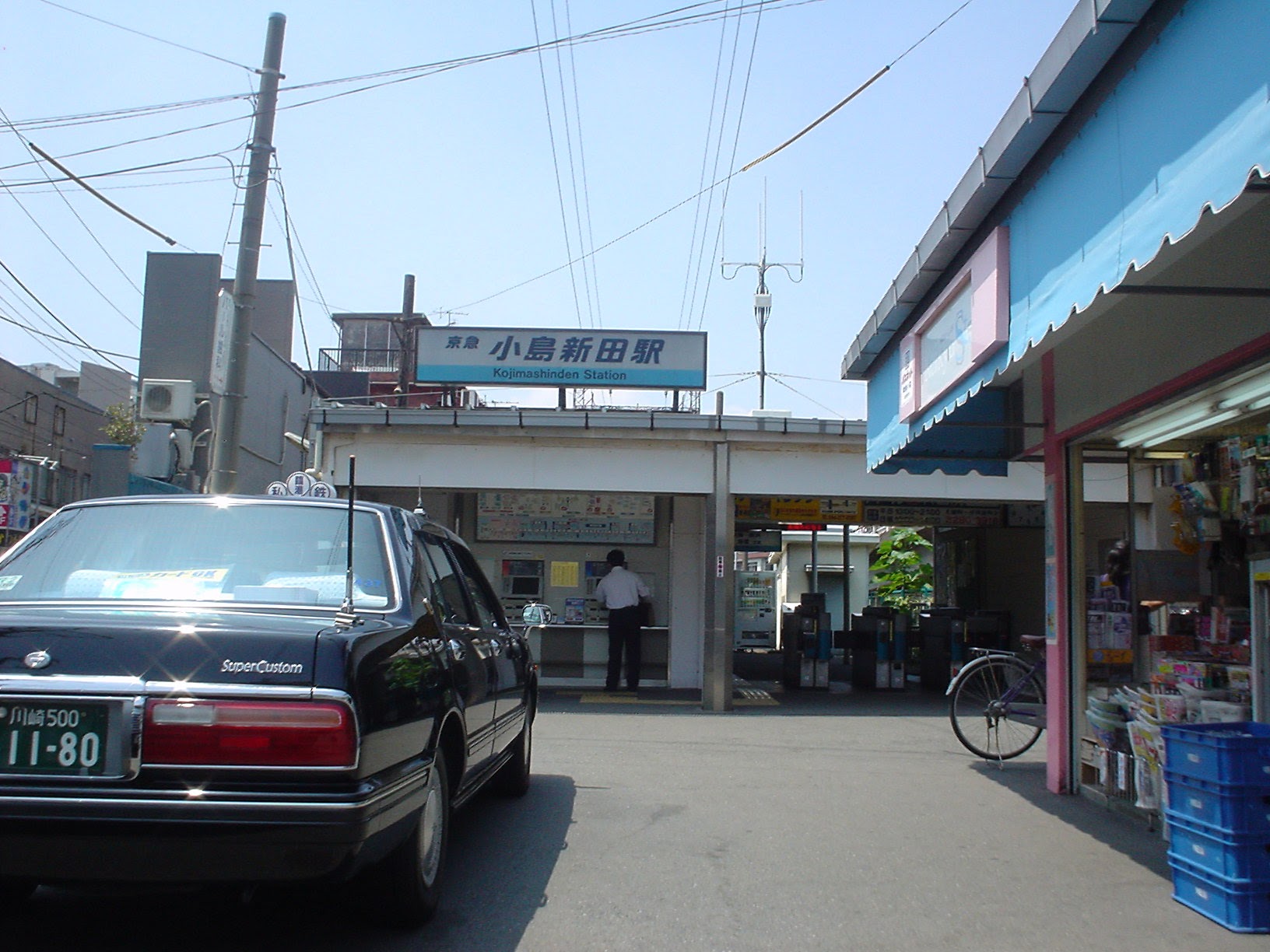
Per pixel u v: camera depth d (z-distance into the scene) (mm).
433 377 14883
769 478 13719
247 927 4645
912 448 9461
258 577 4625
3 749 3537
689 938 4617
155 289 16375
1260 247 5035
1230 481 7176
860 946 4559
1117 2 4113
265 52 11883
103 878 3539
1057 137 5102
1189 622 7805
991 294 5934
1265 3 3422
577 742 10344
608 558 15234
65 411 28359
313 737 3566
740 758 9477
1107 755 7410
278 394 21203
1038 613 17031
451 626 5406
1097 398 7223
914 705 14242
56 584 4520
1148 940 4668
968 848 6234
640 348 14906
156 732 3527
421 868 4516
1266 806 4863
